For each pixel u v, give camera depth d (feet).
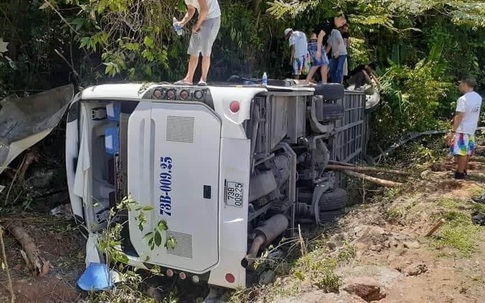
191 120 15.23
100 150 18.93
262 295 14.56
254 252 15.48
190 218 15.49
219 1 28.50
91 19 21.54
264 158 16.51
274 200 18.02
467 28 51.21
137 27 22.02
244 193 14.76
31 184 22.81
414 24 49.29
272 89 16.40
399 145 36.35
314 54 30.37
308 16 37.47
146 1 21.90
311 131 21.18
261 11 33.37
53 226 20.36
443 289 13.75
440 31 49.80
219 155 14.94
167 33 23.86
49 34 24.17
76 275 17.61
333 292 13.75
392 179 26.53
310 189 20.92
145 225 16.21
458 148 25.59
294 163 18.51
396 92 38.86
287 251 17.84
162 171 15.76
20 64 23.62
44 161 23.80
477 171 27.84
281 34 35.78
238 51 31.22
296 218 20.10
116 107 17.80
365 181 24.68
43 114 20.42
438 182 24.89
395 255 16.12
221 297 15.94
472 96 25.29
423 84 40.34
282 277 15.49
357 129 30.53
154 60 23.86
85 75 24.23
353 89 31.96
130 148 16.24
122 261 15.38
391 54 47.78
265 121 16.35
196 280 15.84
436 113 46.50
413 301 13.09
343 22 33.12
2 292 15.99
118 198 17.15
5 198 21.38
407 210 20.52
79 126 18.31
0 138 19.54
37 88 24.48
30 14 23.80
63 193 23.57
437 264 15.38
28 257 17.63
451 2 43.01
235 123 14.71
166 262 16.11
